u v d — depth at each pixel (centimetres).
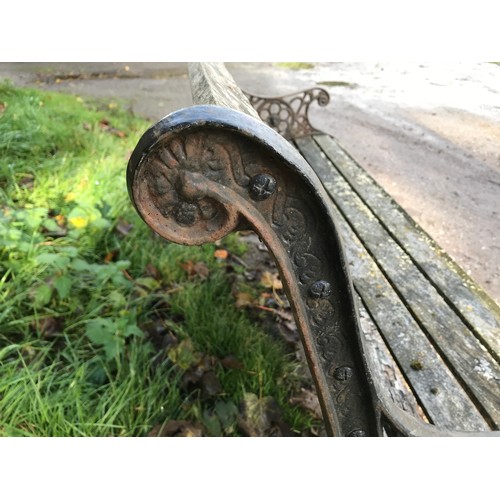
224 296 216
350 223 220
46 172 278
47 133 324
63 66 556
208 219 87
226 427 159
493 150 208
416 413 129
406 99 270
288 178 84
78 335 181
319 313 97
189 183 82
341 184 265
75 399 151
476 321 153
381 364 143
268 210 87
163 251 227
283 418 166
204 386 169
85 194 258
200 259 235
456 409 126
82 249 219
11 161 281
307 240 90
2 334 176
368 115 321
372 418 107
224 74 175
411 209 217
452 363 138
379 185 249
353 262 191
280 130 369
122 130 393
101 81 549
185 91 534
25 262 199
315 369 101
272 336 199
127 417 153
